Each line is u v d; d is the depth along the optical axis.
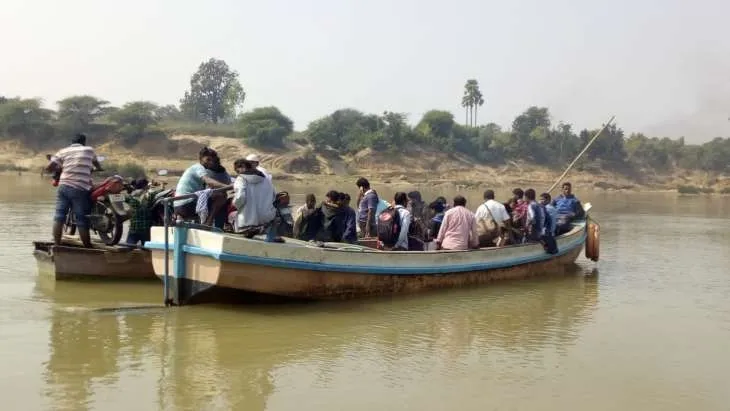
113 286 10.92
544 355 8.16
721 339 9.16
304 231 11.46
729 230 27.16
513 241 13.88
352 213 11.65
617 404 6.63
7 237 15.99
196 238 9.45
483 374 7.35
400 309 10.33
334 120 85.88
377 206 13.02
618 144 103.69
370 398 6.48
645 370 7.71
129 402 6.06
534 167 96.31
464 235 12.46
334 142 83.31
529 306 10.99
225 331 8.49
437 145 90.38
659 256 18.02
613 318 10.27
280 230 11.39
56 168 11.18
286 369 7.19
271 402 6.24
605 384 7.19
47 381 6.48
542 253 14.00
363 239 12.53
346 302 10.52
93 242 11.78
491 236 13.59
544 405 6.52
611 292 12.47
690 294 12.42
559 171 96.50
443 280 11.91
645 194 83.00
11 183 42.94
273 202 10.12
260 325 8.85
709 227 28.55
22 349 7.39
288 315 9.50
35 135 74.25
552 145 101.44
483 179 86.06
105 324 8.54
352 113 88.94
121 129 74.81
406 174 80.19
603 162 101.81
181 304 9.66
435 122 93.94
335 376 7.05
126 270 11.32
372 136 83.75
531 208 13.95
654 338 9.12
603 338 9.05
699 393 7.01
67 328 8.27
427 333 8.96
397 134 85.38
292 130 82.50
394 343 8.40
